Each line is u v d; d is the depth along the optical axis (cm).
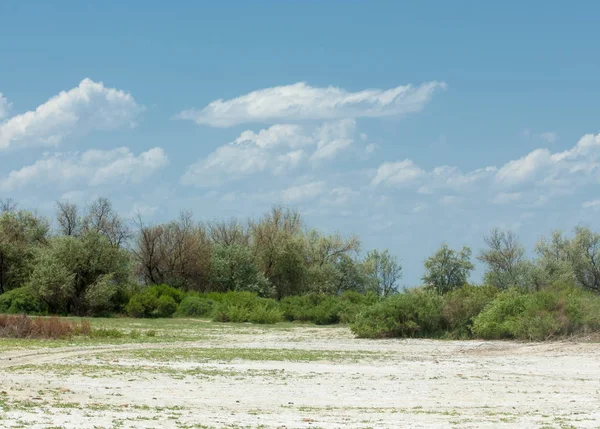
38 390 1950
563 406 1847
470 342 3872
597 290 7800
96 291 5956
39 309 5909
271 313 5428
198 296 6253
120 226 7825
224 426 1445
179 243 7831
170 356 2989
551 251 7950
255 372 2502
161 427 1416
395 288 8412
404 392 2092
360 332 4188
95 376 2298
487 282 7344
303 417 1611
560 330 3834
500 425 1506
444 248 7500
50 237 7312
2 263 6744
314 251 8494
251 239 8450
